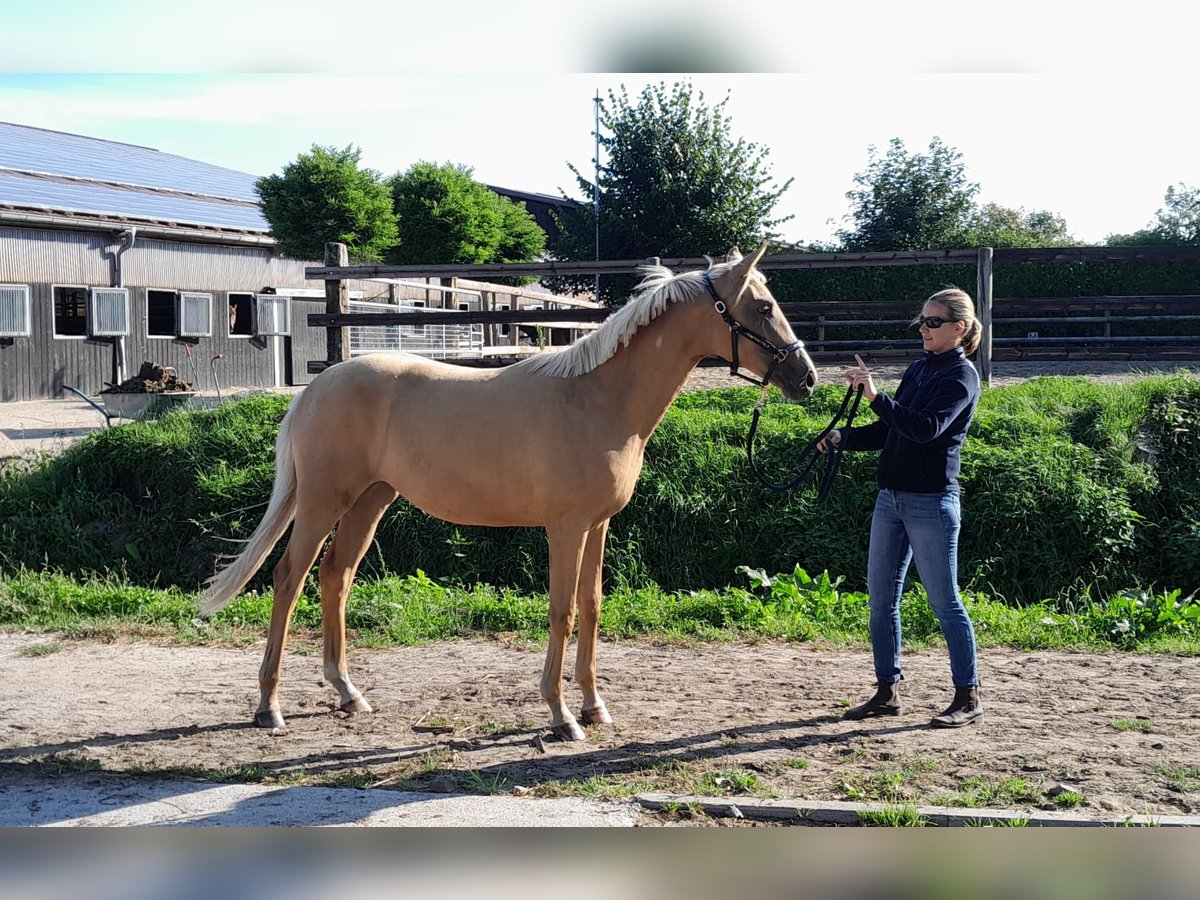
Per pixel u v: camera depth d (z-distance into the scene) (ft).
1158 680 18.65
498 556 29.04
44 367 58.49
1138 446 30.30
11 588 25.70
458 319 36.60
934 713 16.55
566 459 14.83
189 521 30.42
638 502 29.53
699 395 36.14
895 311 43.39
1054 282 60.59
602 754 14.51
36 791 13.16
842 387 35.19
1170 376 34.55
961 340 15.83
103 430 33.86
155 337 65.31
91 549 30.40
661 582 28.89
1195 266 58.54
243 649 21.52
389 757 14.46
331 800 12.71
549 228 130.82
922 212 99.19
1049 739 15.08
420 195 91.04
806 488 29.35
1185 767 13.76
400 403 15.90
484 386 15.71
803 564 28.40
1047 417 31.53
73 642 22.08
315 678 19.13
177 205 74.08
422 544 29.37
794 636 22.16
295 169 74.79
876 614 16.30
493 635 22.61
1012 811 12.09
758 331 15.05
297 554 16.07
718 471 29.84
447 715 16.60
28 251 57.31
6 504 31.71
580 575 15.98
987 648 21.31
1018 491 28.02
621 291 86.99
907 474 15.47
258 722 15.98
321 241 74.49
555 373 15.35
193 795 12.92
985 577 27.55
